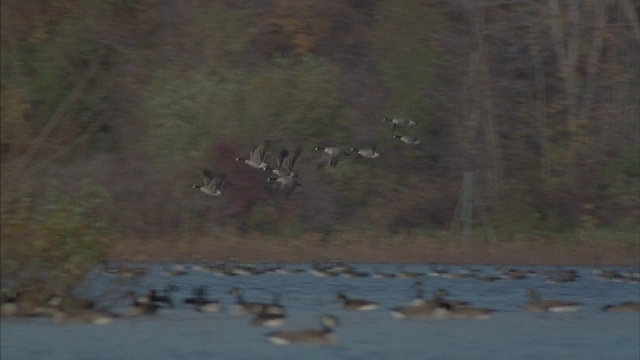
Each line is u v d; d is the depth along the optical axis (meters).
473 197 116.69
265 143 65.06
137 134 110.88
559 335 67.88
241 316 72.44
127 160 109.44
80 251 66.38
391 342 64.88
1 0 88.25
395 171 117.69
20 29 96.06
